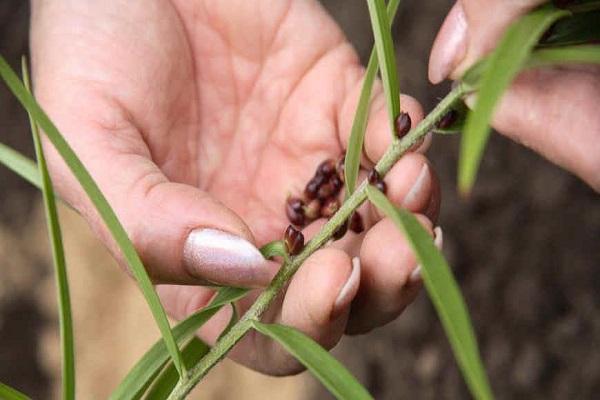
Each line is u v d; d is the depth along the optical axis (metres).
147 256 0.38
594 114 0.36
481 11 0.35
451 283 0.28
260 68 0.46
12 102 0.84
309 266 0.37
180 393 0.33
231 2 0.45
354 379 0.30
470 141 0.27
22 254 0.84
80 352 0.80
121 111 0.42
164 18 0.44
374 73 0.35
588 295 0.61
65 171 0.40
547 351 0.61
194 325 0.34
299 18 0.46
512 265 0.63
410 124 0.34
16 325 0.83
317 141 0.45
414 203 0.38
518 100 0.36
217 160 0.45
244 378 0.75
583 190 0.62
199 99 0.46
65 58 0.43
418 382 0.65
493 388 0.62
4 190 0.85
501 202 0.63
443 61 0.36
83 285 0.81
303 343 0.31
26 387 0.82
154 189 0.38
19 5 0.84
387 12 0.34
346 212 0.34
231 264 0.36
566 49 0.30
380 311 0.39
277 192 0.45
